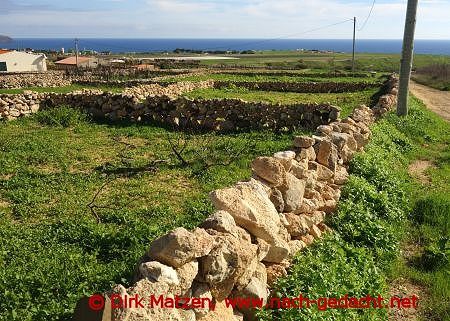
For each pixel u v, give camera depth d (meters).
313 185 6.84
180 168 10.73
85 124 15.95
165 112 16.42
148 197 8.77
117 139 13.84
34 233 6.95
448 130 18.16
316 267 5.32
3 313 4.65
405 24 17.39
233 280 4.06
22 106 17.19
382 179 9.35
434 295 5.99
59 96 17.62
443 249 7.00
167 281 3.39
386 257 6.76
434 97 32.19
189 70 43.47
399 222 8.06
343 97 27.12
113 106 16.95
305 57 99.62
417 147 14.32
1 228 7.18
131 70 41.12
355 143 9.70
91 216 7.80
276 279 4.93
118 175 10.20
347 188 8.17
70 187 9.29
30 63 51.00
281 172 5.66
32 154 11.72
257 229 4.57
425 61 83.19
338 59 89.62
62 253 6.16
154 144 13.34
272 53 127.25
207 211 7.89
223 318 4.01
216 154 11.84
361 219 7.34
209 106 16.08
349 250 6.29
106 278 5.35
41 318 4.57
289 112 15.81
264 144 13.20
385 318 5.38
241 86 32.00
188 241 3.57
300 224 5.92
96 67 44.97
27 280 5.30
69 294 4.95
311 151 7.48
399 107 18.02
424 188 10.30
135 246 6.32
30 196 8.71
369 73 44.97
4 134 14.27
